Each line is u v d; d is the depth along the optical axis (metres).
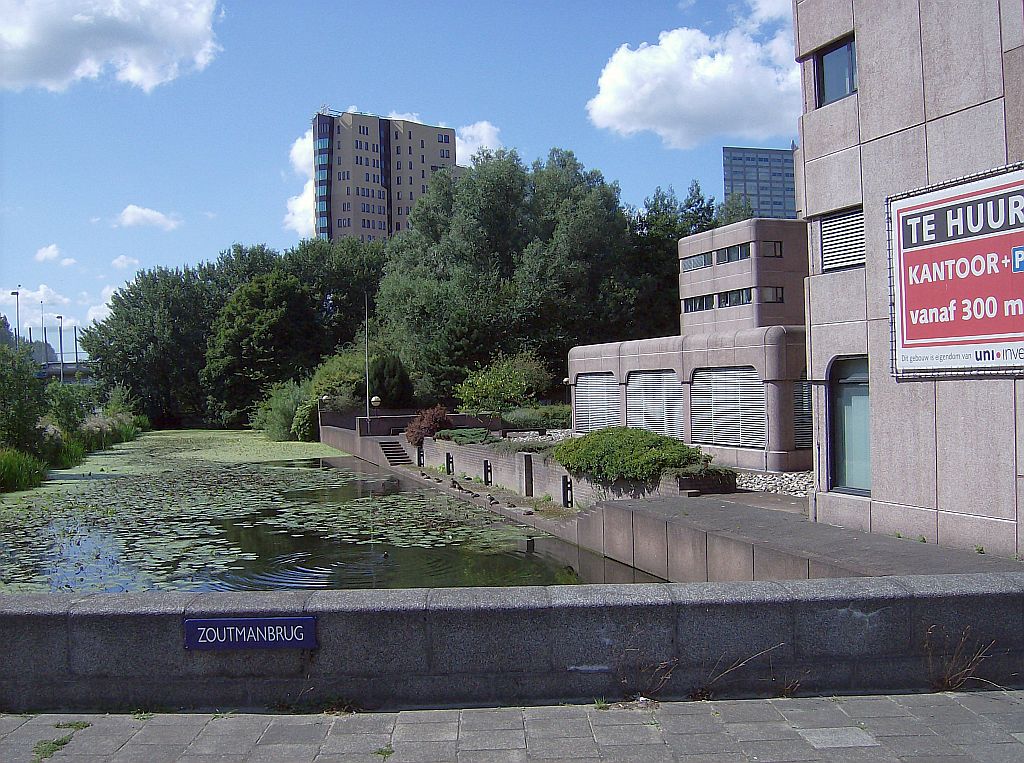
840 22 10.77
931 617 5.34
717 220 68.50
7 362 31.06
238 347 64.81
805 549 9.43
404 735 4.74
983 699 5.14
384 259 71.31
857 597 5.29
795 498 14.31
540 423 39.69
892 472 10.01
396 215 136.88
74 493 24.61
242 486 26.41
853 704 5.08
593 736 4.68
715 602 5.24
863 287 10.51
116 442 47.84
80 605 5.26
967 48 8.96
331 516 19.89
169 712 5.12
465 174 58.84
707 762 4.35
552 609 5.20
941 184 9.18
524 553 15.12
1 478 25.44
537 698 5.19
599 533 14.49
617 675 5.21
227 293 73.81
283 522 19.03
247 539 16.95
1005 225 8.47
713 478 15.10
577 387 30.75
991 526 8.77
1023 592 5.40
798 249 38.94
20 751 4.61
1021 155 8.41
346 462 35.56
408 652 5.18
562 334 52.25
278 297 64.12
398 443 34.50
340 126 130.62
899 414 9.86
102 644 5.20
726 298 41.00
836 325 10.99
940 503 9.38
